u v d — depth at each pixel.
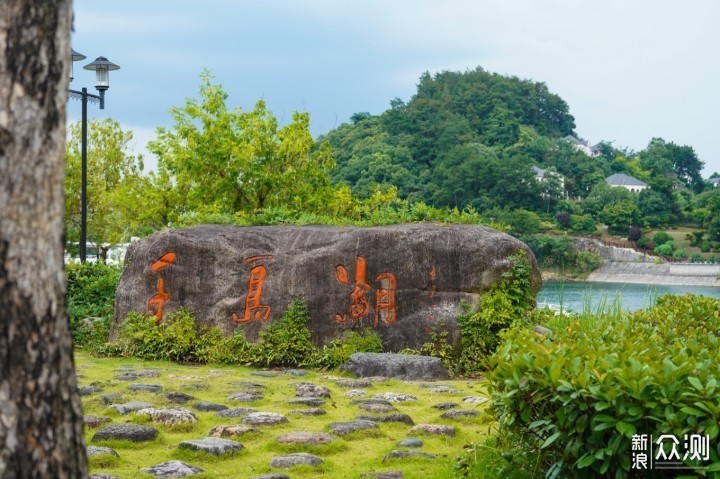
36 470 2.69
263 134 20.23
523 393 4.79
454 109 103.94
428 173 84.81
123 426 6.32
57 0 2.88
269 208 12.53
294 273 10.86
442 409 7.77
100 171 32.31
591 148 121.06
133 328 11.27
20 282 2.72
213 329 11.03
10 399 2.67
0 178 2.73
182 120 20.56
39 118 2.81
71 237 32.25
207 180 20.55
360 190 77.69
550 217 86.56
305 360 10.65
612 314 9.48
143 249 11.49
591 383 4.39
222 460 5.83
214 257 11.15
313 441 6.22
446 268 10.48
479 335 10.34
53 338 2.79
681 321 7.81
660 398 4.16
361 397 8.32
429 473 5.52
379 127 94.12
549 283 70.25
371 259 10.66
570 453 4.49
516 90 113.31
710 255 81.56
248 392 8.25
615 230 88.88
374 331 10.57
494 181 84.62
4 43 2.78
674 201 95.25
